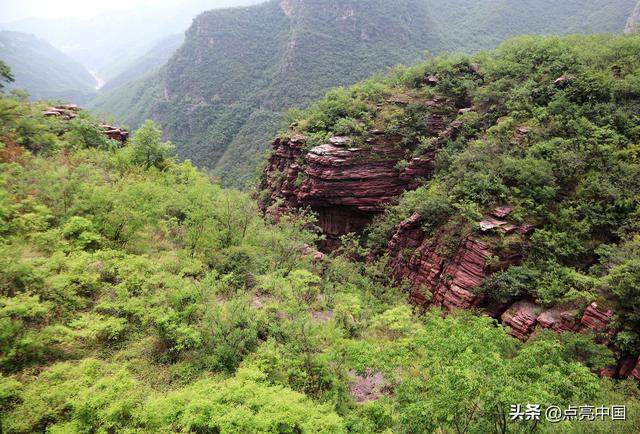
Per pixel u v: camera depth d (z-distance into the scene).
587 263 23.14
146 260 16.86
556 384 10.57
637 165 24.34
